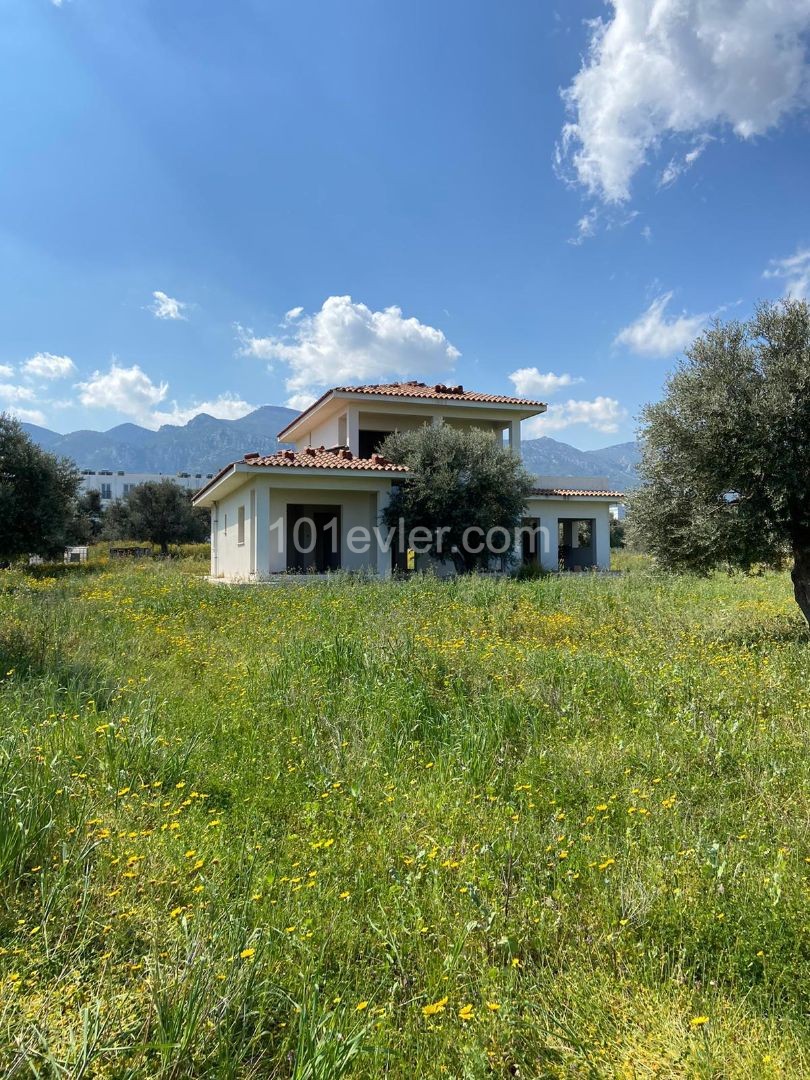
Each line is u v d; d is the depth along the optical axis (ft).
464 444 60.23
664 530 27.76
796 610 34.35
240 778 12.59
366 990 7.16
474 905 8.39
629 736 14.83
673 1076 5.82
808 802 11.32
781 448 24.34
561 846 9.95
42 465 67.31
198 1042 6.05
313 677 18.70
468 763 13.06
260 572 55.57
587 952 7.72
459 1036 6.40
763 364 25.40
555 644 25.44
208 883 8.61
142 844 9.65
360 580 47.29
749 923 7.84
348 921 8.18
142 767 12.59
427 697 16.83
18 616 28.17
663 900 8.41
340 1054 5.97
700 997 6.94
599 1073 5.95
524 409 75.20
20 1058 5.66
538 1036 6.40
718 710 16.43
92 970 7.11
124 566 71.97
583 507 78.23
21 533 65.46
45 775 11.28
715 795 11.93
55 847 9.43
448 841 9.94
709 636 26.12
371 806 11.48
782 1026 6.45
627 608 32.96
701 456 25.58
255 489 58.44
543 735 14.97
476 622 28.76
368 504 64.59
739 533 24.88
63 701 16.88
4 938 7.50
